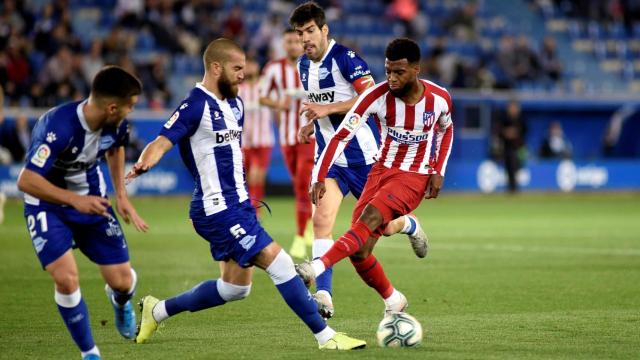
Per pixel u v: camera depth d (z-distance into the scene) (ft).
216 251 40.98
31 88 145.59
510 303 55.06
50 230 37.06
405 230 50.52
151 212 126.11
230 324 47.98
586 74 207.21
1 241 91.40
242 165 41.32
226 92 40.63
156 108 154.40
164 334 45.21
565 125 180.24
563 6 219.82
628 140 184.14
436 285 62.69
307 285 41.96
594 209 136.56
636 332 45.37
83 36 173.58
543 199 157.99
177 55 173.37
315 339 43.78
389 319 42.16
